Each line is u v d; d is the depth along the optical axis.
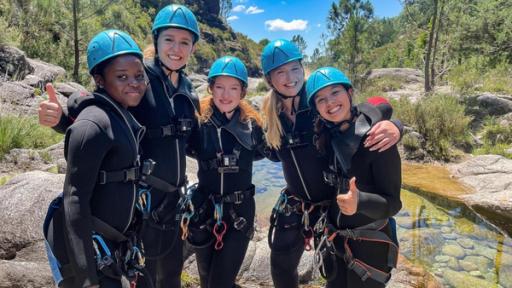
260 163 9.32
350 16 25.38
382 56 44.62
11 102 9.80
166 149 2.85
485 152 10.05
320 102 2.58
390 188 2.48
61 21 16.69
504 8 16.08
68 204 2.00
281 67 3.01
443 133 10.60
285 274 3.35
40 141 8.12
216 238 3.27
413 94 17.77
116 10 23.75
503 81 14.99
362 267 2.68
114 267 2.20
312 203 3.17
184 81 3.08
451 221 6.00
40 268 3.57
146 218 2.54
